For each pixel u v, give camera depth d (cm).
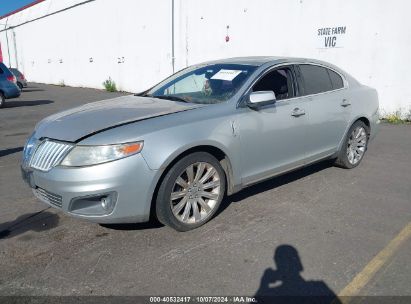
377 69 1002
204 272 316
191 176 374
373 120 598
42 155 359
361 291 291
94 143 335
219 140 386
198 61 1504
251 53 1291
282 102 455
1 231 390
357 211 431
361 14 1005
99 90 2177
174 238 371
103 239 370
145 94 500
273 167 452
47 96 1850
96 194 330
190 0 1483
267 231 384
